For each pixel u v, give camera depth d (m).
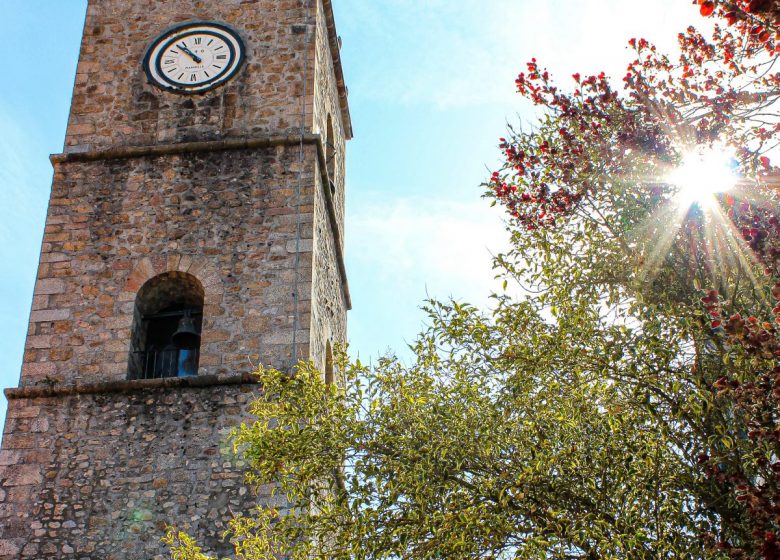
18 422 14.84
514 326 10.16
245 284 16.17
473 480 9.57
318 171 17.91
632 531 8.70
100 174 17.62
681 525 8.89
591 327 9.79
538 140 10.93
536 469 9.12
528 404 9.88
